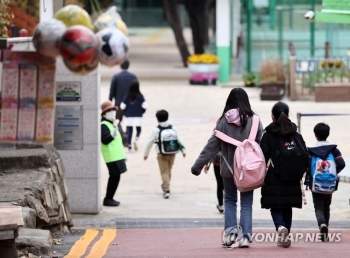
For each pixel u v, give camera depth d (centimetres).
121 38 1755
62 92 3728
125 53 1777
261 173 2552
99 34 1748
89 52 1725
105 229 3316
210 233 3167
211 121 6462
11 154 3042
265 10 10844
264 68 7650
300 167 2612
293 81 7469
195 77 9012
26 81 1795
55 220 2961
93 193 3744
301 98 7475
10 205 2558
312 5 10050
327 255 2395
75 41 1705
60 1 3678
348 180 3156
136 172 4841
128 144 5409
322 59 7462
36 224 2753
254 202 4022
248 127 2634
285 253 2459
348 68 7612
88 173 3744
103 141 3884
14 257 2164
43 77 1795
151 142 4175
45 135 1798
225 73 9181
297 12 10094
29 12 3838
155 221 3503
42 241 2406
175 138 4159
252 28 10825
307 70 7500
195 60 8994
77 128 3744
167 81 9425
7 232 2120
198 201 4094
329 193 2858
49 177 2981
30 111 1798
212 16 15050
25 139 1798
